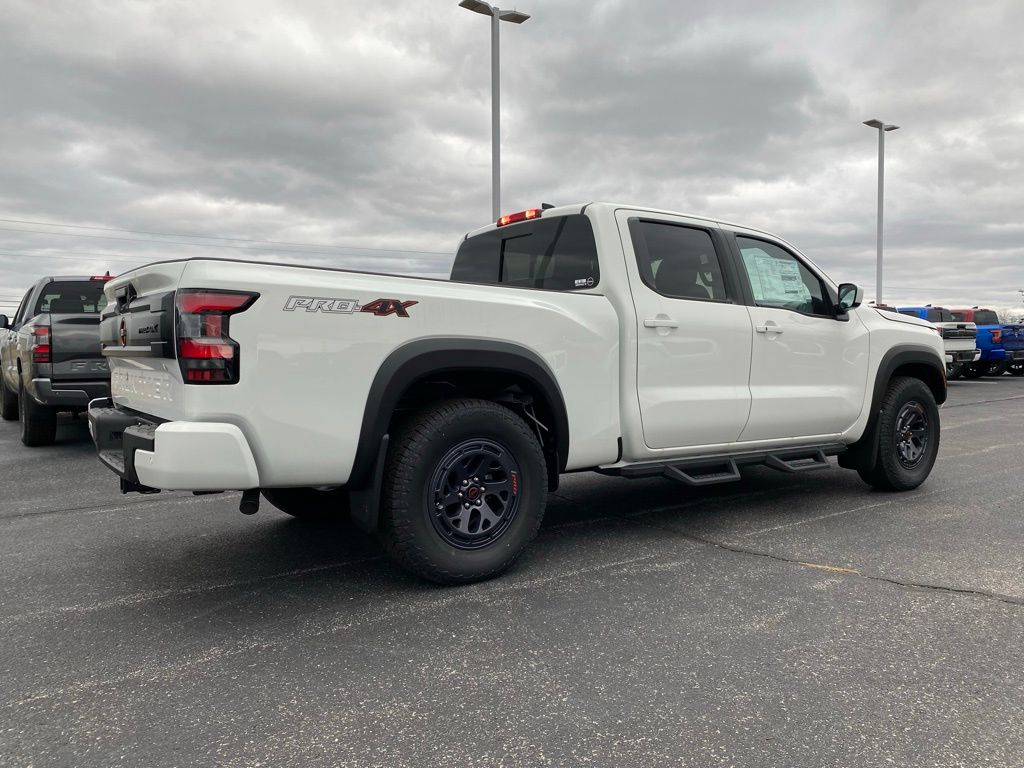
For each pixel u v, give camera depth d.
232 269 2.93
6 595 3.45
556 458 3.85
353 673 2.61
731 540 4.28
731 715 2.30
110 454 3.63
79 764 2.06
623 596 3.36
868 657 2.71
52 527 4.72
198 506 5.32
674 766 2.04
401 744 2.15
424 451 3.30
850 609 3.19
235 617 3.15
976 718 2.28
